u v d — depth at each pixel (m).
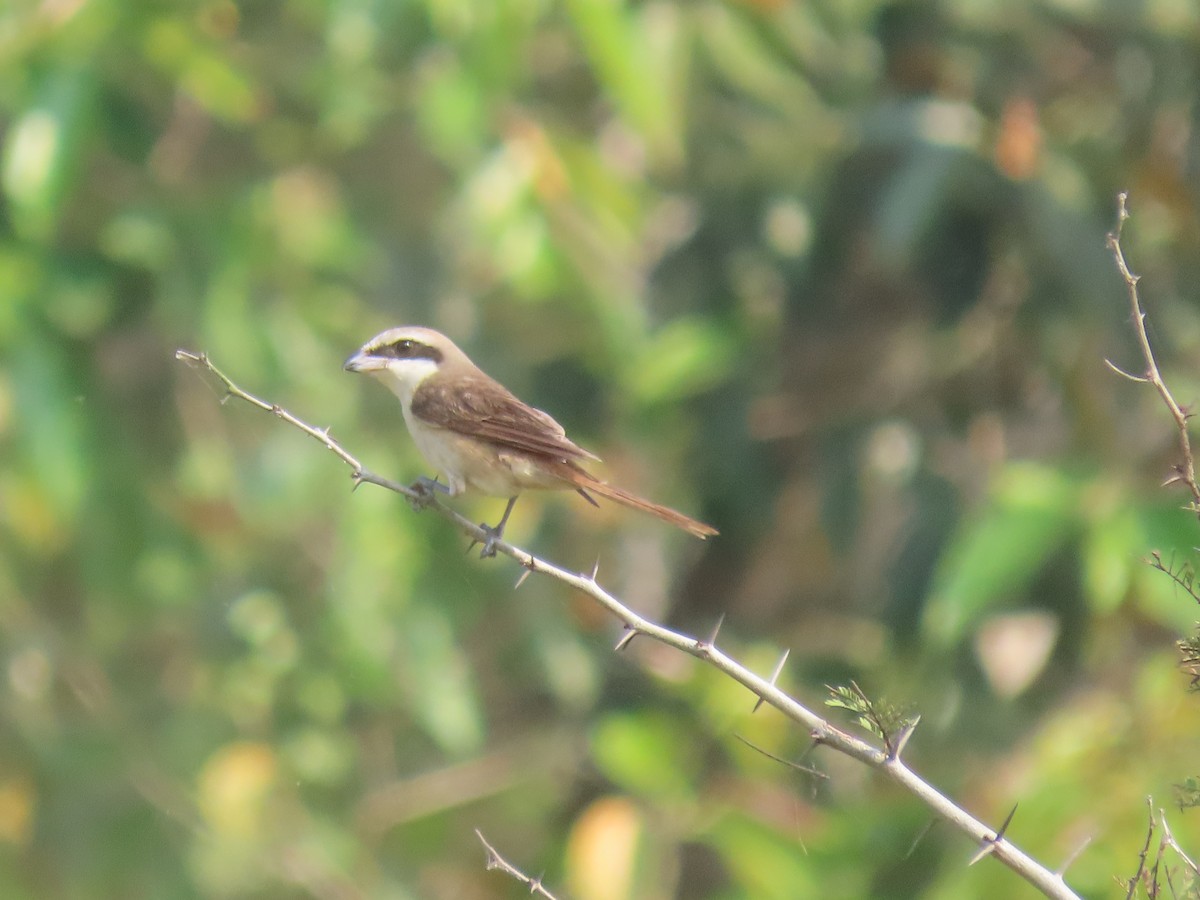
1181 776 9.48
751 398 13.27
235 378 11.97
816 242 12.81
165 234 12.02
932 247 12.36
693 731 11.03
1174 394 12.02
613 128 14.89
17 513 12.55
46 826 12.87
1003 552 9.53
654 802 10.56
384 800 13.73
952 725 12.27
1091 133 13.16
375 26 11.59
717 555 14.66
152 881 12.77
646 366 12.58
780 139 13.12
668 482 13.94
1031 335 13.07
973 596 9.53
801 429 13.57
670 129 12.23
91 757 12.91
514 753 14.05
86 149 11.68
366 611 12.24
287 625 13.45
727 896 10.05
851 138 12.48
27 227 11.40
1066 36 13.45
